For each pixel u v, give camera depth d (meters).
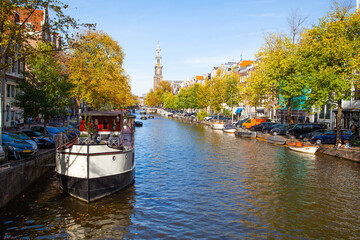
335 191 15.06
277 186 15.99
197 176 18.31
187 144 33.66
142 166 21.48
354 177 17.69
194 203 13.39
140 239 9.99
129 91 45.47
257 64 35.88
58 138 15.73
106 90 32.75
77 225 11.03
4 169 12.89
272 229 10.71
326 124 36.16
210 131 51.59
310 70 26.14
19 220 11.41
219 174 18.78
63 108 26.83
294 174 18.55
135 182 16.94
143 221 11.41
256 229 10.71
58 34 12.02
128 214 12.09
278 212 12.30
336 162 22.12
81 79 31.06
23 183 14.77
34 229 10.66
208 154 26.48
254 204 13.24
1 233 10.32
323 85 23.97
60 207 12.77
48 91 25.16
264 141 36.41
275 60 31.75
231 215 11.99
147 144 33.84
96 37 32.69
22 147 17.17
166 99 144.00
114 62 34.59
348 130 28.42
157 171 19.78
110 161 14.10
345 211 12.41
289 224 11.14
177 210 12.53
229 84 57.12
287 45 31.80
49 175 18.41
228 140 37.62
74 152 13.59
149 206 12.99
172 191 15.20
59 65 28.81
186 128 58.69
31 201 13.45
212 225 11.05
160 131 51.59
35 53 12.05
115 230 10.64
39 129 27.17
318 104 25.44
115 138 17.41
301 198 14.00
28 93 23.72
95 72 31.86
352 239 10.00
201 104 76.69
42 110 24.03
